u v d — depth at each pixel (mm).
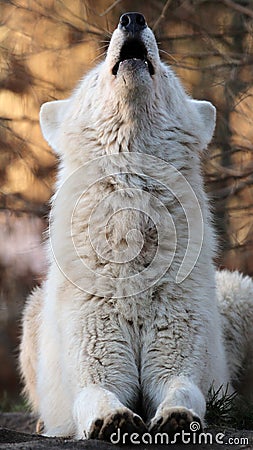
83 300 9492
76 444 7938
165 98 10055
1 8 17703
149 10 17734
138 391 9445
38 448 7840
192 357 9312
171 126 10047
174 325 9383
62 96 17609
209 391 9703
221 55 16891
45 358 10438
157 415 8203
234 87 17156
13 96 17703
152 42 9891
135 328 9438
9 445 8023
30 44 17625
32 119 17828
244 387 13016
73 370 9336
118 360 9312
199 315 9469
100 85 10000
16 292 18656
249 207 17375
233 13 17766
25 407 15906
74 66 17797
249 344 12984
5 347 22219
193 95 17469
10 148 17812
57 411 10156
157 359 9320
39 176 18047
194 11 17312
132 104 9664
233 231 17812
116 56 9820
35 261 18531
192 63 17609
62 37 17672
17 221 18094
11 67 17516
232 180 17562
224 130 17438
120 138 9844
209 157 16875
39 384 11016
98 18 17750
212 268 10039
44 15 17188
